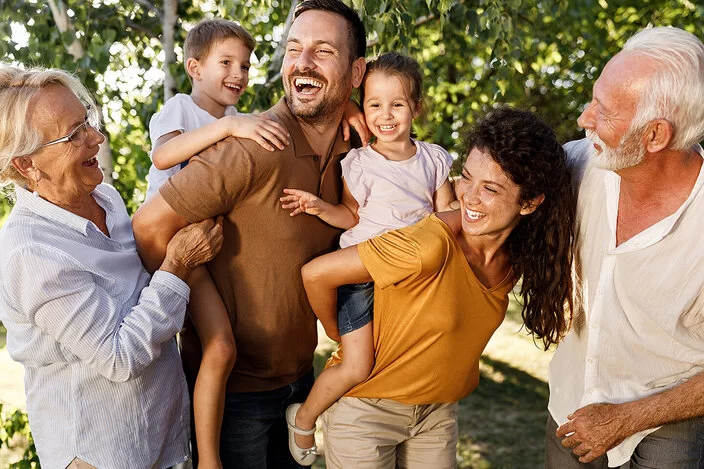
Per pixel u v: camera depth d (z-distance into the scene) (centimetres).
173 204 204
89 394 190
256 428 237
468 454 491
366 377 222
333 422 231
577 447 215
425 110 257
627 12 673
